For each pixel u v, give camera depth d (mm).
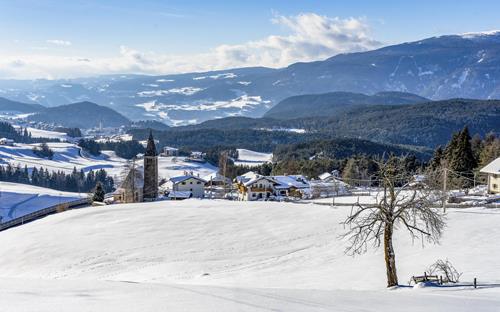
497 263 33344
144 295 16594
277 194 107875
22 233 55094
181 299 15695
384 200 29172
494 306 16406
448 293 21234
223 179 118562
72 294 16562
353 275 34031
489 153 107812
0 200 134875
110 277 38125
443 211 56312
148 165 107438
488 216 53281
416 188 30047
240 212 63062
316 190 102250
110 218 60562
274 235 51094
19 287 18688
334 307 15297
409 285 27734
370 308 15336
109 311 13094
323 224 55250
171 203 72250
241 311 13703
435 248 40469
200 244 48188
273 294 18219
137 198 103625
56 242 50125
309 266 39000
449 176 86375
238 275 36719
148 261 42969
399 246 42656
